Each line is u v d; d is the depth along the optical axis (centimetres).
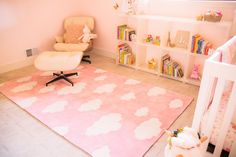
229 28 262
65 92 293
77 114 243
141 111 249
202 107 155
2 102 269
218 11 273
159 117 237
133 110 251
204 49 292
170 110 251
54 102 268
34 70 369
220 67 136
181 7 316
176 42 326
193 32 295
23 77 340
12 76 344
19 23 359
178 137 145
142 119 234
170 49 320
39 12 382
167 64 332
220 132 153
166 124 225
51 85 313
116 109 253
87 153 188
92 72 359
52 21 408
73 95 285
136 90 299
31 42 386
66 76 332
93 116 239
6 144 198
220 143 157
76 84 316
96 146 195
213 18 270
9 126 223
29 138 206
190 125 225
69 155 186
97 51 454
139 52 364
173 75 331
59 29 426
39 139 205
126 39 368
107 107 257
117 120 232
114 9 388
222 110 173
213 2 285
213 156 165
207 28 301
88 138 205
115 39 412
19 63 377
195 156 140
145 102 268
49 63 290
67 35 399
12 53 364
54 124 226
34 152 189
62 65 289
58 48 372
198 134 168
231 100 139
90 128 219
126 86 310
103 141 201
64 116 239
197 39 293
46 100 273
